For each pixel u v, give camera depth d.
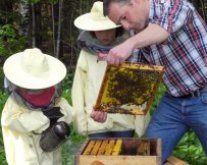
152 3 3.36
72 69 10.40
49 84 3.61
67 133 3.60
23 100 3.61
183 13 3.38
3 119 3.67
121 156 3.02
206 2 10.83
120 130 4.25
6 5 10.82
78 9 10.67
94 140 3.45
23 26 10.82
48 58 3.86
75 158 3.03
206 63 3.74
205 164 5.15
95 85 4.16
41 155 3.71
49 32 10.98
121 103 3.50
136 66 3.29
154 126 4.12
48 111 3.67
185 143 5.52
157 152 3.13
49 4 10.88
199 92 3.85
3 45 9.92
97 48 4.11
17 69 3.67
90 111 4.18
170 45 3.69
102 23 4.04
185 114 3.96
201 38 3.71
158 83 3.38
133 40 3.13
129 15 3.34
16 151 3.63
